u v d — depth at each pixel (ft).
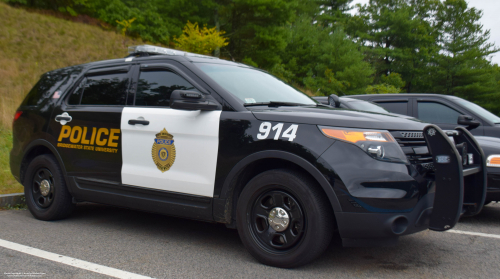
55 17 67.77
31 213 14.80
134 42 69.05
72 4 72.43
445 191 8.83
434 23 170.91
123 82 12.92
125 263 9.98
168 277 9.06
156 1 78.89
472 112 22.54
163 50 13.12
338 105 14.33
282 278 9.05
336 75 110.11
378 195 8.63
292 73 108.88
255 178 9.94
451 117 23.24
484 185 10.02
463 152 10.04
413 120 10.43
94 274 9.20
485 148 14.57
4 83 39.29
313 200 9.11
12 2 66.03
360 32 163.02
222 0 78.07
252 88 11.93
